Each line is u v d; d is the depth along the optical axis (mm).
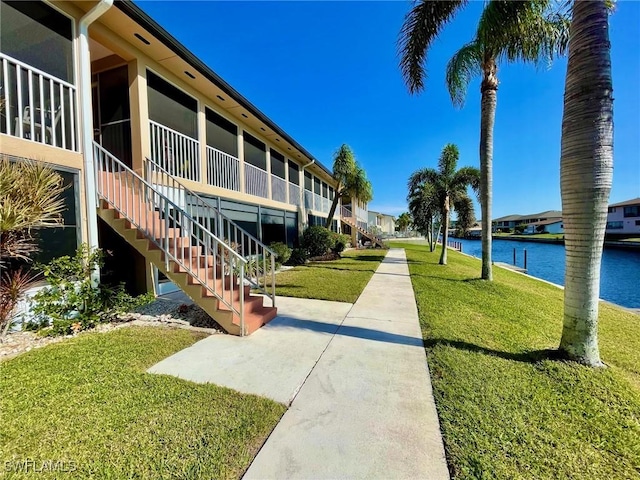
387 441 2074
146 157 6113
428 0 6340
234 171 9422
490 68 7828
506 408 2469
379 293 6938
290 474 1779
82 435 2035
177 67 6676
